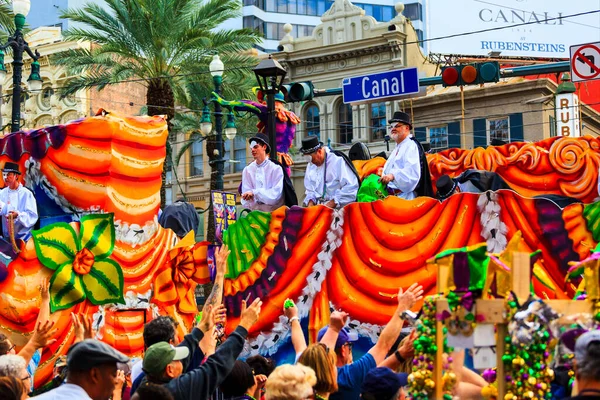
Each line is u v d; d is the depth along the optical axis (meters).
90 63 28.70
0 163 10.59
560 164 12.92
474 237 8.59
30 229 10.23
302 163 40.25
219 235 12.08
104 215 10.10
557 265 8.20
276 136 14.78
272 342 9.80
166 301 10.63
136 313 10.34
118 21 28.34
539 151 13.07
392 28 38.72
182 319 10.62
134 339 10.26
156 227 10.62
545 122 35.47
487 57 44.75
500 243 8.45
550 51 47.59
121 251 10.22
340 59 40.06
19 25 18.33
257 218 10.06
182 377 5.93
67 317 9.81
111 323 10.11
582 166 12.77
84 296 9.95
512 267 5.39
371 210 9.22
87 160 10.20
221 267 8.05
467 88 36.91
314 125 40.88
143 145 10.48
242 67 27.83
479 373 6.59
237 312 10.11
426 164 10.72
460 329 5.45
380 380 5.74
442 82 18.03
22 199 10.24
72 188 10.25
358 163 13.23
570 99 30.41
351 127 39.81
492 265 5.46
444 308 5.49
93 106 42.06
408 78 17.88
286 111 15.16
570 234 8.19
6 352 6.85
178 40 27.66
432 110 37.94
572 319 5.36
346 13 40.12
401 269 8.95
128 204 10.30
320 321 9.41
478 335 5.42
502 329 5.41
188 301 10.64
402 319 6.52
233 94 28.75
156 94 27.75
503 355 5.39
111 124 10.16
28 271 9.67
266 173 11.65
